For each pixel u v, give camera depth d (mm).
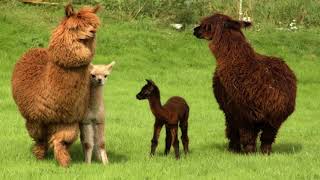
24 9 53281
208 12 57938
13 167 20078
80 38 18500
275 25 58781
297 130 30578
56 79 19062
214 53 23266
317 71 48125
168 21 56031
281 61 23234
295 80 23109
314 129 31125
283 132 30000
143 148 24562
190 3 56656
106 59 45594
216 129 30109
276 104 22109
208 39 23484
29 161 21094
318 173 19656
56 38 18703
